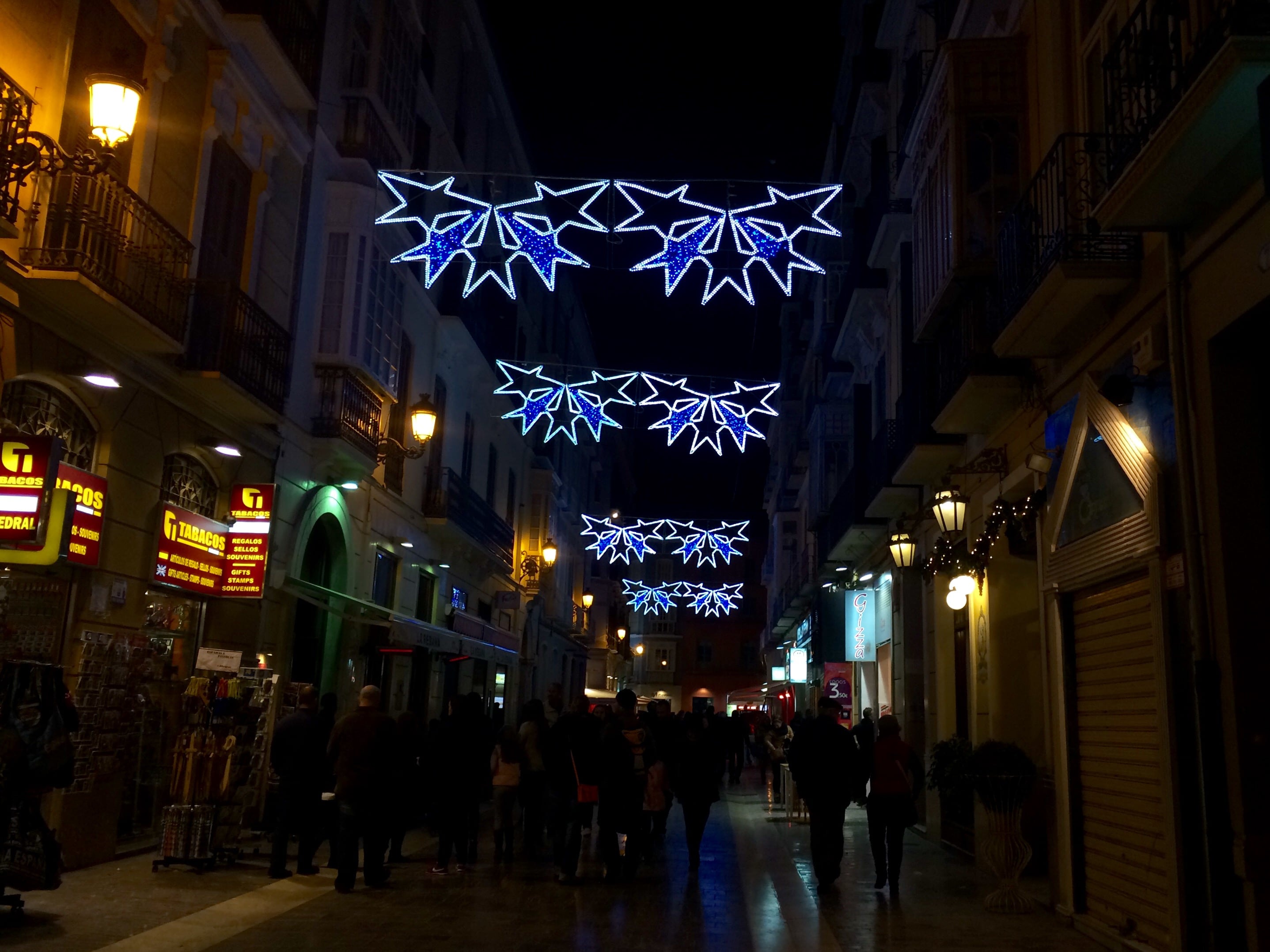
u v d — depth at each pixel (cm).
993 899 848
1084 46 839
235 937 677
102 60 891
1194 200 605
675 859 1151
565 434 3494
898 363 1560
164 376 985
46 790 684
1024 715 1041
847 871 1069
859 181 2167
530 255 1077
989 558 1048
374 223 1433
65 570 862
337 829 952
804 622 3238
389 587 1734
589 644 4291
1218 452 601
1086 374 779
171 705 1041
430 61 1845
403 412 1712
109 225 847
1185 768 629
